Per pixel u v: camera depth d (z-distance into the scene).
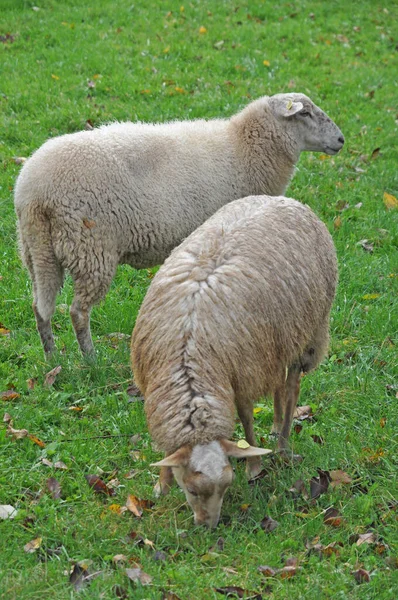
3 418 6.79
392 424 6.97
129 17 17.17
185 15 17.64
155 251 7.91
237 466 6.34
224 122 8.77
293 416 6.82
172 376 5.35
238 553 5.40
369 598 5.05
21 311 8.54
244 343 5.50
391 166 12.48
